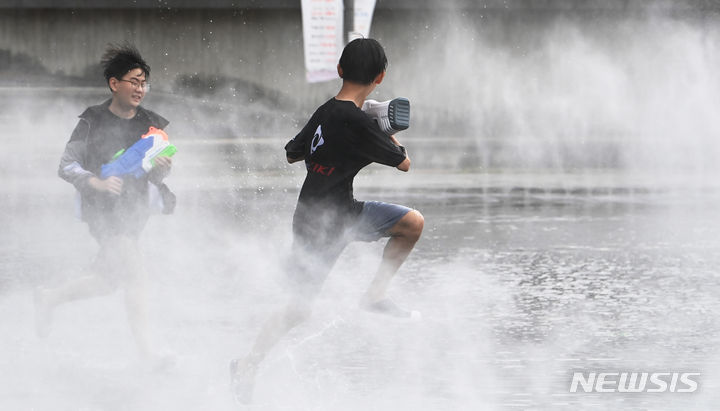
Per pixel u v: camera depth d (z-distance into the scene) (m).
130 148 13.17
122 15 55.22
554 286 19.09
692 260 21.98
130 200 13.26
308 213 11.68
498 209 30.97
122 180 13.07
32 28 54.84
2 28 54.62
